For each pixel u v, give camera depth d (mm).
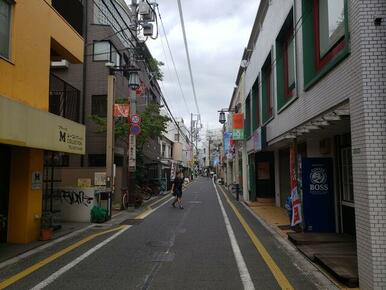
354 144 6723
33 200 10695
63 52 12578
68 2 13000
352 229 10664
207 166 124812
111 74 18062
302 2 11578
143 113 23734
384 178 6117
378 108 6246
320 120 8523
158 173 37656
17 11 9320
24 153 10469
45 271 7617
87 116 24516
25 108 8930
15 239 10391
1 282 6883
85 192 15000
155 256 8953
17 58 9344
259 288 6555
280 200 20125
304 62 11391
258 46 21516
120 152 25562
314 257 8328
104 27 24641
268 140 18188
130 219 15945
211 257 8867
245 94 27281
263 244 10430
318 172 11547
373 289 5969
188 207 21203
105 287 6574
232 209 20031
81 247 10016
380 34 6383
